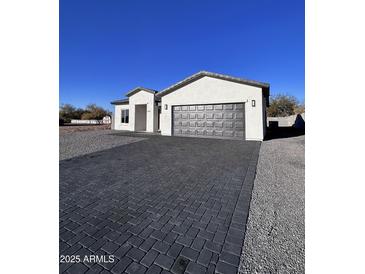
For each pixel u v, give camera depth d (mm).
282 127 25688
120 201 3117
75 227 2338
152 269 1664
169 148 8398
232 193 3455
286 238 2102
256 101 11078
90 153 7238
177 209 2836
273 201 3107
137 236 2164
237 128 11578
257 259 1785
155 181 4109
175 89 13555
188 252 1891
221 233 2217
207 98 12375
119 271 1642
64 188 3684
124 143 9891
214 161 5980
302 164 5598
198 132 12797
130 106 18797
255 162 5840
